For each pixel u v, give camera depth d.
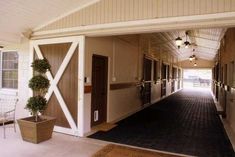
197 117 6.96
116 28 4.21
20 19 4.65
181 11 3.66
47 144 4.09
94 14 4.44
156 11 3.85
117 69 6.38
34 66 4.23
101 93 5.65
